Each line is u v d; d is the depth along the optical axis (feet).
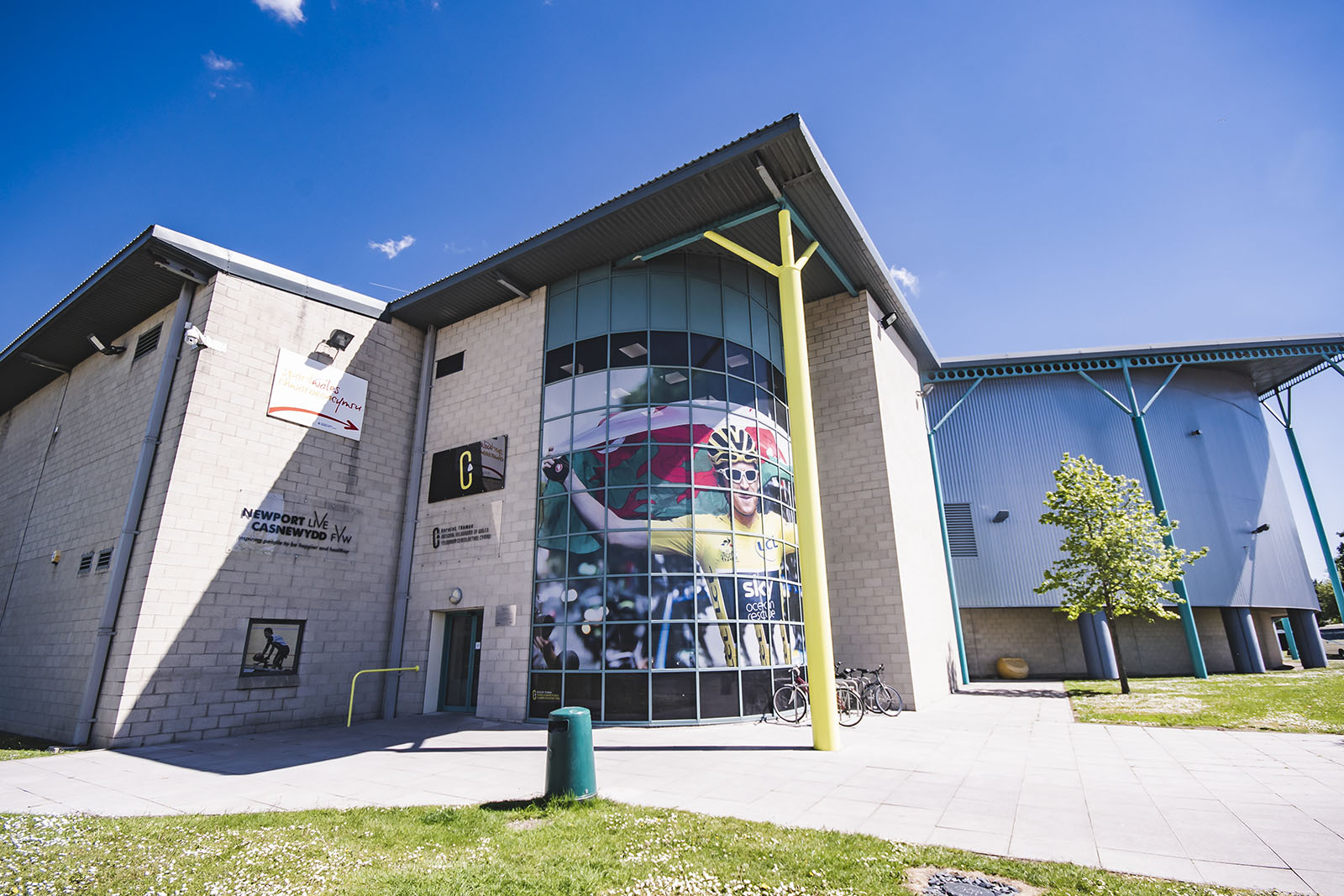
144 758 32.96
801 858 16.12
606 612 43.42
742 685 43.47
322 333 51.57
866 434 54.95
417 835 18.42
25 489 57.77
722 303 51.75
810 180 43.11
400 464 55.57
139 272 46.24
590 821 19.66
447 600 50.42
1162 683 69.77
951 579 72.59
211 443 43.29
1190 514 88.53
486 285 53.88
